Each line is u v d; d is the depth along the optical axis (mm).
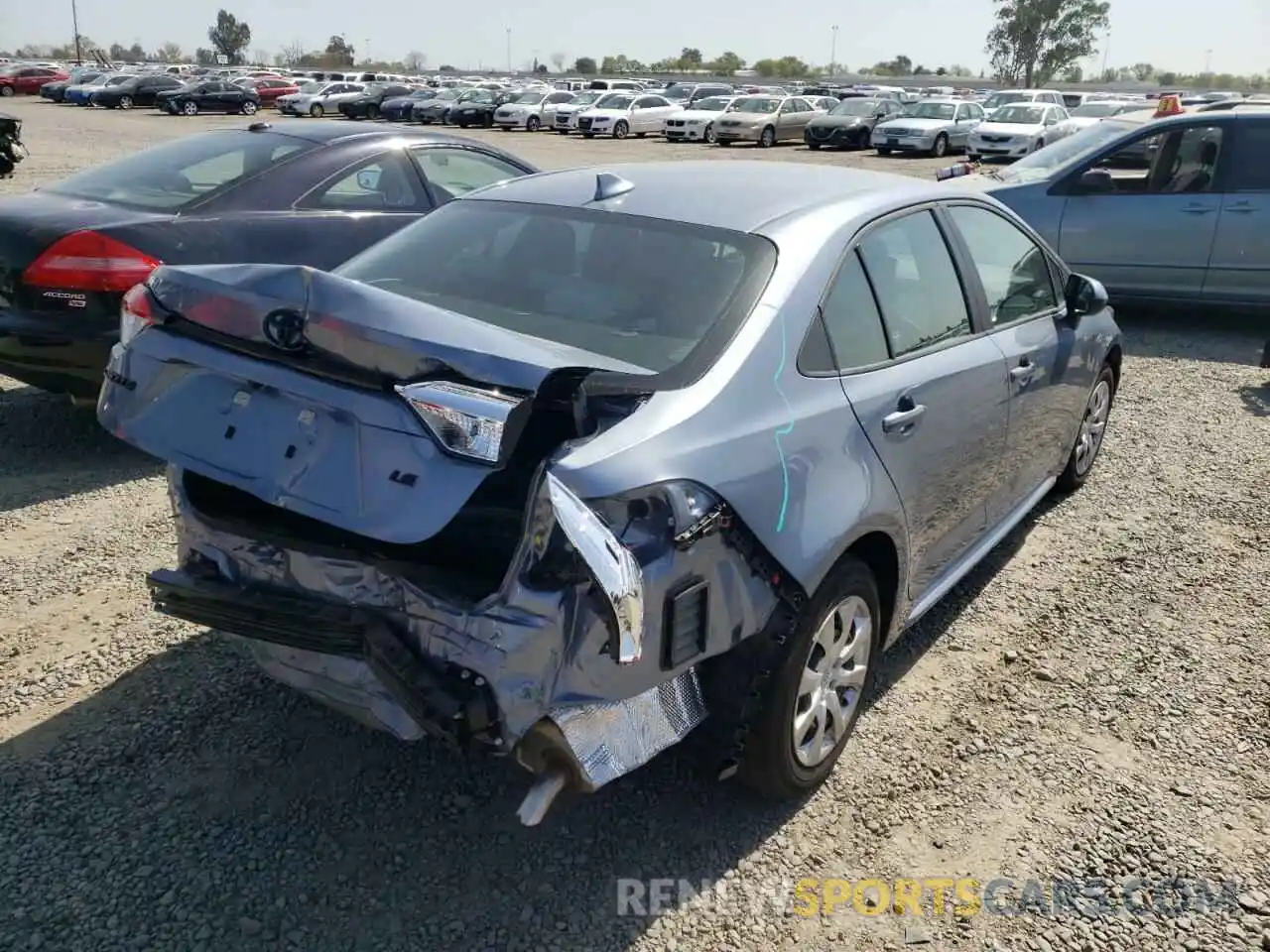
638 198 3475
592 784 2404
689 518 2416
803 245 3129
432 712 2318
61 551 4500
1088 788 3225
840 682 3141
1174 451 6301
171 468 3006
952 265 3814
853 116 33719
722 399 2656
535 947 2568
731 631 2592
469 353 2316
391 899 2689
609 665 2348
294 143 6328
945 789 3205
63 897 2650
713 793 3137
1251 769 3342
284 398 2572
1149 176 9453
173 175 6066
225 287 2625
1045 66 87562
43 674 3584
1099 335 5109
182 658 3707
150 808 2969
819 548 2768
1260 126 8984
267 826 2920
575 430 2432
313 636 2547
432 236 3576
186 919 2602
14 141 16141
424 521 2297
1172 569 4734
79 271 5168
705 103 36969
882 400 3148
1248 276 9172
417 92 46812
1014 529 5047
